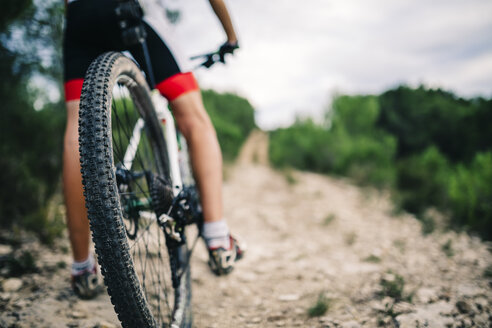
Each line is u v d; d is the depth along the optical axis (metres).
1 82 3.44
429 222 4.11
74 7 1.29
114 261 0.83
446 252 2.97
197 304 1.87
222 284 2.17
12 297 1.64
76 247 1.44
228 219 4.28
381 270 2.43
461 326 1.49
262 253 2.91
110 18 1.26
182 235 1.26
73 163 1.33
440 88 25.22
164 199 1.15
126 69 1.12
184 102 1.41
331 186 7.94
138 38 1.24
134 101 1.31
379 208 5.21
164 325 1.33
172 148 1.60
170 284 1.77
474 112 21.80
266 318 1.70
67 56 1.34
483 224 3.89
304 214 4.70
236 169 12.89
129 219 1.14
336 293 1.99
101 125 0.87
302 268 2.50
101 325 1.44
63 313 1.50
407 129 25.98
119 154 1.08
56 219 2.84
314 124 20.19
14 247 2.35
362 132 19.47
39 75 3.90
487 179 4.38
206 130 1.45
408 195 5.55
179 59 1.41
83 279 1.49
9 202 2.93
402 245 3.22
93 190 0.82
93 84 0.93
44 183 3.49
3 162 3.00
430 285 2.07
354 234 3.57
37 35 3.61
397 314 1.62
